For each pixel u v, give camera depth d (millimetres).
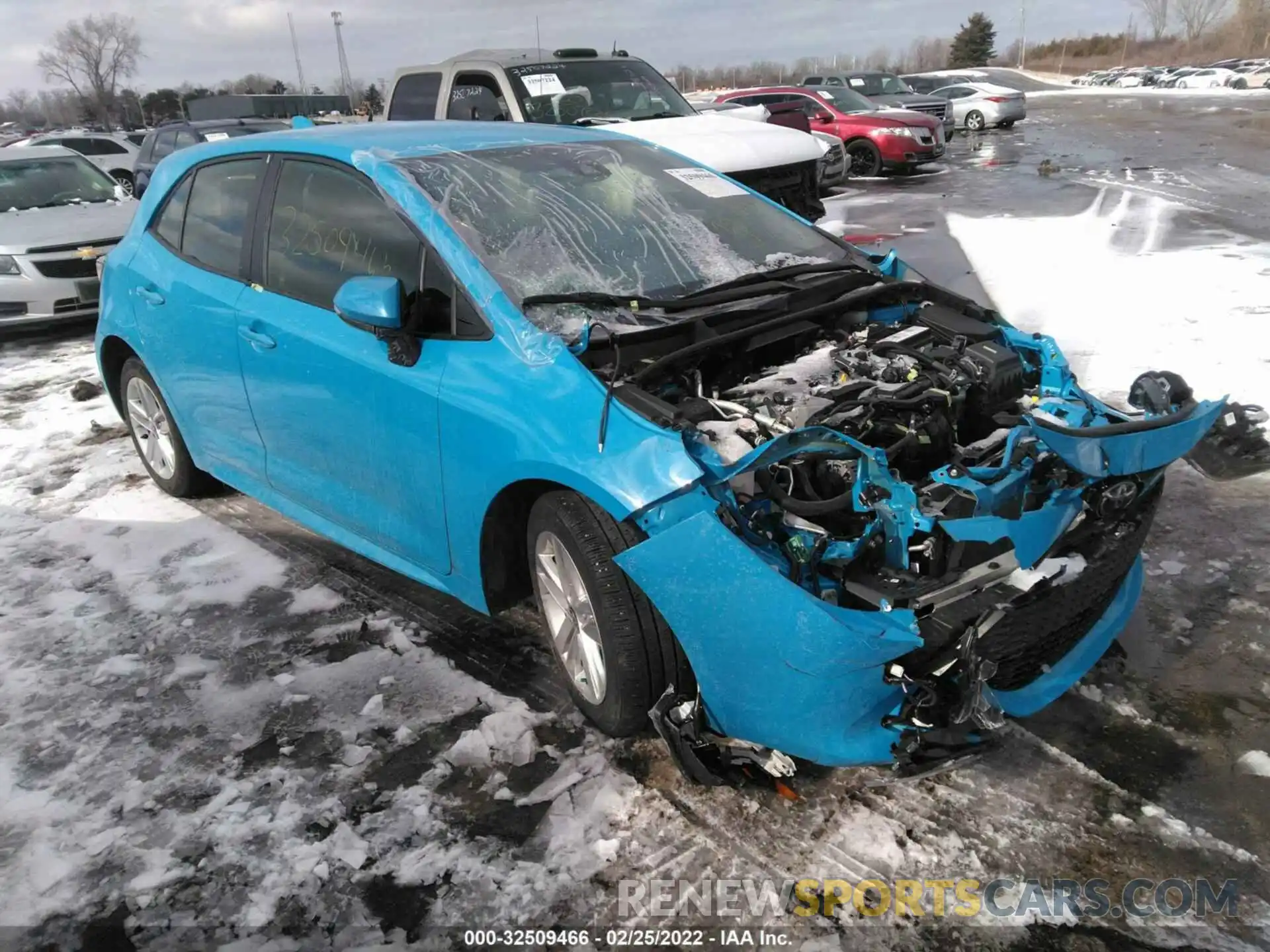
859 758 2346
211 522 4516
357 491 3416
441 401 2873
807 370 2943
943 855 2354
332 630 3506
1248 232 9430
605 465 2473
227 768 2803
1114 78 56938
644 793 2600
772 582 2240
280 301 3553
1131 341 6133
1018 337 3328
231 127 15555
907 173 16797
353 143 3543
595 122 7688
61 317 8250
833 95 17547
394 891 2346
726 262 3424
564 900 2289
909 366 2932
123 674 3299
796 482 2551
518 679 3152
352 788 2693
